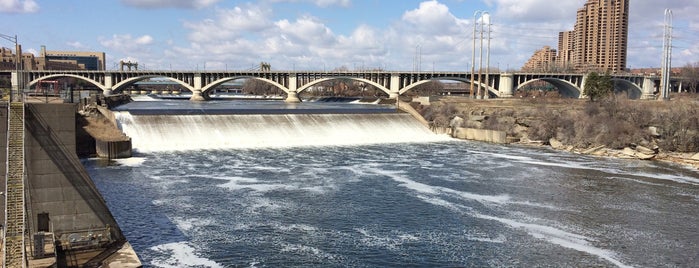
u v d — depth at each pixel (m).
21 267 29.39
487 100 140.25
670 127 90.25
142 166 70.50
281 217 48.81
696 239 44.78
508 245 42.66
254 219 48.03
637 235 45.66
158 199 53.84
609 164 80.38
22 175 33.16
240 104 183.62
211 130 93.75
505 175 70.00
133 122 90.44
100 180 61.59
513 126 107.88
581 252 41.41
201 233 43.81
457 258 39.69
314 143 97.00
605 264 39.09
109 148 75.19
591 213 52.03
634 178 69.19
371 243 42.53
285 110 119.81
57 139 34.91
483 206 54.00
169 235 43.12
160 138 87.94
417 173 70.25
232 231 44.53
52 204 35.00
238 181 62.81
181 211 49.84
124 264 33.56
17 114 34.22
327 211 51.09
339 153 86.62
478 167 75.75
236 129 96.06
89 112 88.69
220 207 51.56
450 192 59.78
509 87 194.75
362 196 57.12
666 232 46.53
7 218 31.98
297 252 40.16
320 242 42.44
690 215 51.75
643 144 89.69
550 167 76.75
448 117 118.12
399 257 39.62
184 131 91.50
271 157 80.44
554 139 100.69
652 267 38.75
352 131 106.44
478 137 109.69
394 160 80.69
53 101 52.09
